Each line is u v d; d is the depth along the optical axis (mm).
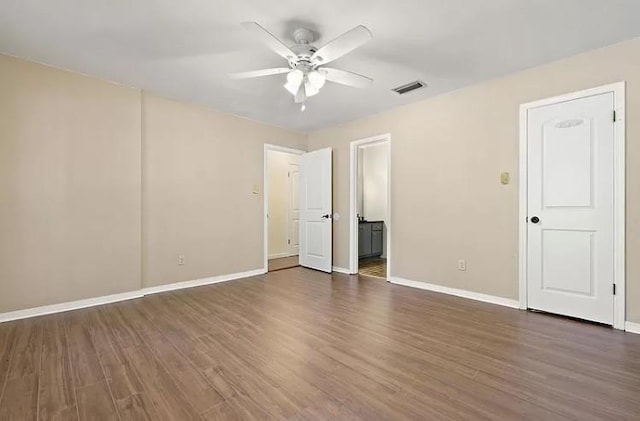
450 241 3541
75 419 1450
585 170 2654
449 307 3068
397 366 1927
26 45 2535
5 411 1503
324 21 2180
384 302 3238
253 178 4605
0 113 2676
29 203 2809
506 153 3107
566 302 2766
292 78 2406
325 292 3643
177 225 3816
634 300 2436
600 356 2037
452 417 1456
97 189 3170
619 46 2486
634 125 2432
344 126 4754
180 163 3836
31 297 2812
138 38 2414
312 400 1589
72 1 1976
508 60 2781
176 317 2787
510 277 3088
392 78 3145
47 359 2010
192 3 1994
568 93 2732
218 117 4195
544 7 2035
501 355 2061
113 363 1960
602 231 2576
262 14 2102
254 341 2285
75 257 3043
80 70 2988
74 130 3035
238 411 1504
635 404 1542
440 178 3621
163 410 1511
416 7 2033
